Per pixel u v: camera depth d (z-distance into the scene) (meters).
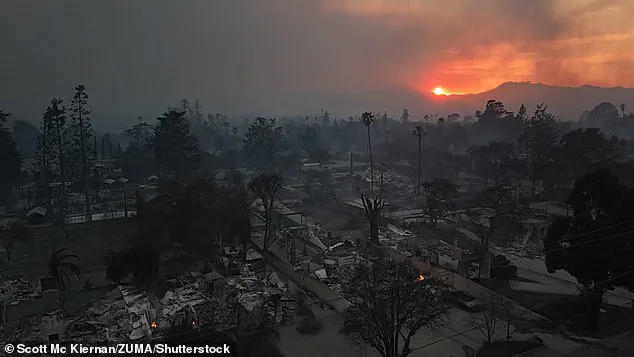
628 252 34.97
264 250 58.25
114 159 150.00
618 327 37.50
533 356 32.72
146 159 135.12
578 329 37.19
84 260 61.03
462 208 84.06
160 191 77.94
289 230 71.69
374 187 110.62
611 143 105.62
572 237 37.78
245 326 37.22
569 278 49.72
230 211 59.69
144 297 44.72
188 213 58.59
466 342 35.47
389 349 30.42
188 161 114.31
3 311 41.47
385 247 58.84
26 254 64.31
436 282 41.44
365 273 36.59
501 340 35.47
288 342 35.84
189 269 55.66
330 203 96.38
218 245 60.12
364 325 31.58
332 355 33.94
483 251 53.34
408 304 33.31
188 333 34.47
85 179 104.19
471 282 44.00
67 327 37.53
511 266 50.53
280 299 42.75
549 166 92.25
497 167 111.75
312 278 46.75
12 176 100.69
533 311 40.38
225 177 126.44
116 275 48.44
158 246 56.84
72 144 107.56
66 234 72.88
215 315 37.56
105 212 86.88
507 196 78.44
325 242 64.62
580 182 41.44
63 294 46.44
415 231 71.00
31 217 81.50
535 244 63.00
